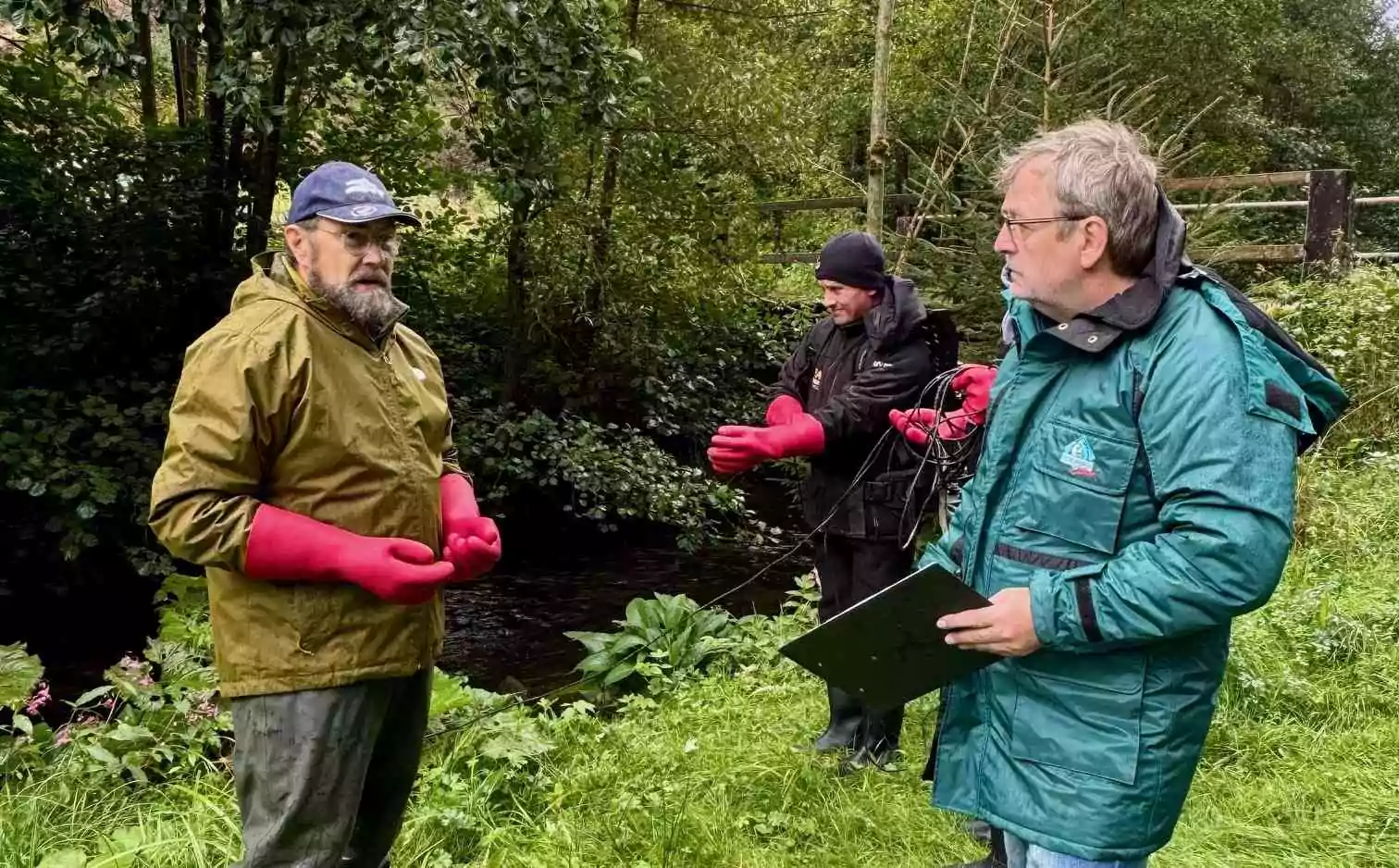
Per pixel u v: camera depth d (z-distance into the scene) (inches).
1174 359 59.9
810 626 201.6
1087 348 62.3
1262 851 112.9
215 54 221.6
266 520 75.5
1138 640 59.4
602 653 193.2
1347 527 225.8
